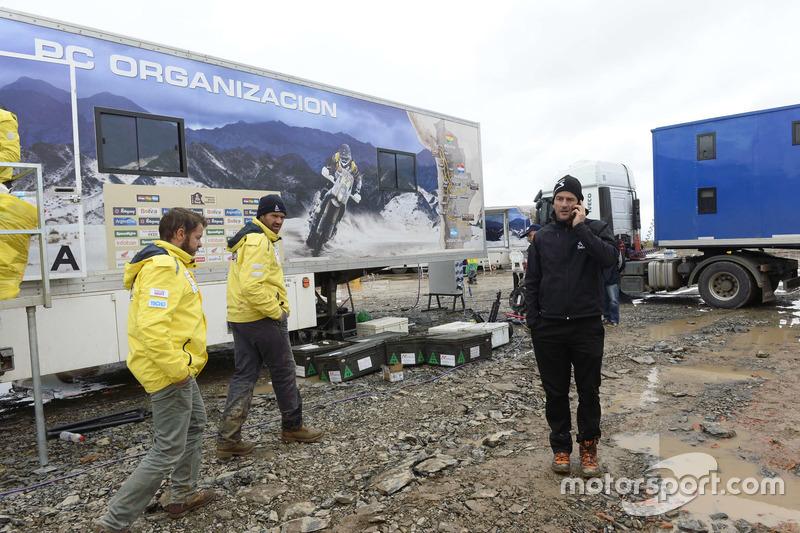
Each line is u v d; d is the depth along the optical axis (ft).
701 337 23.57
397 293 51.55
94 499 10.28
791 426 12.53
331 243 23.54
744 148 30.60
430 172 28.53
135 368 8.45
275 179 21.33
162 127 17.99
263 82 20.99
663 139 33.63
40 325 15.38
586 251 10.04
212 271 19.31
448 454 11.71
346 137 24.13
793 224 29.22
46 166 15.28
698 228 32.55
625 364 19.42
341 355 18.79
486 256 32.63
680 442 11.98
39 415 11.95
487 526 8.64
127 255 17.11
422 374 19.43
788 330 24.32
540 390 16.70
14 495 10.54
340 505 9.61
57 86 15.56
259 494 10.09
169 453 8.46
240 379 11.95
